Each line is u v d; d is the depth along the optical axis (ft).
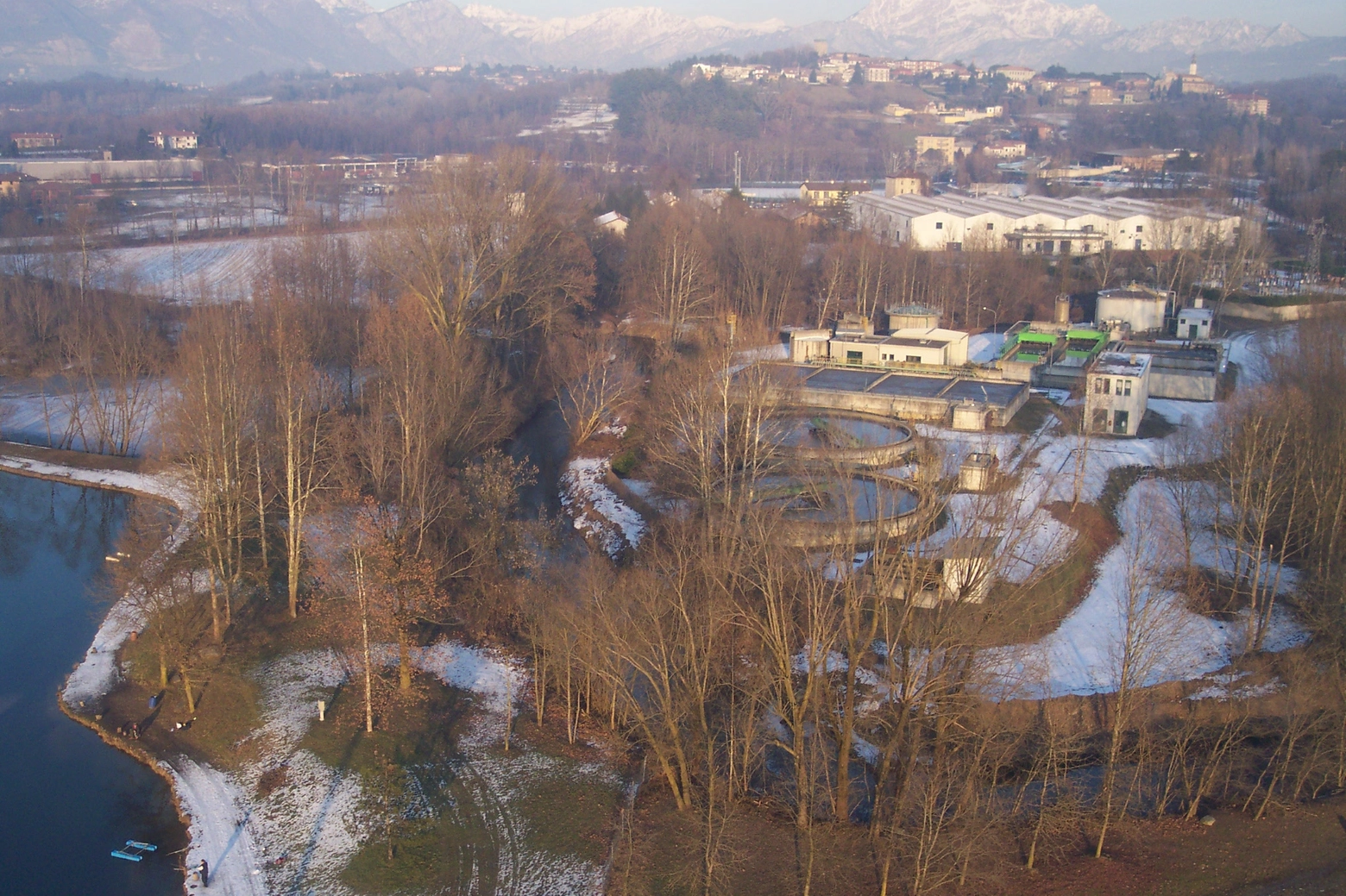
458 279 419.95
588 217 596.29
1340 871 181.78
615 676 208.85
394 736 223.92
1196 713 231.71
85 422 431.43
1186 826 194.29
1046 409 412.16
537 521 320.91
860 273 563.07
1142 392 394.32
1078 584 279.28
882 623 233.76
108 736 232.32
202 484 273.95
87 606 293.43
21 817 206.39
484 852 192.24
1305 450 288.51
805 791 189.47
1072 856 186.09
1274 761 214.90
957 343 453.99
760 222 618.03
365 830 198.29
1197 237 633.61
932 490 198.18
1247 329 550.77
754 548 222.89
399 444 319.27
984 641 204.85
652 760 215.10
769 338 482.69
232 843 197.57
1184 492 309.42
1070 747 206.90
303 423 321.11
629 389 416.67
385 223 533.96
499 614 272.31
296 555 273.33
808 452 312.29
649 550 287.69
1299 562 289.94
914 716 196.03
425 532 281.95
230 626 266.57
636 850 188.34
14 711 242.17
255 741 226.58
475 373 386.11
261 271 570.46
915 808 191.42
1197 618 270.67
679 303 489.67
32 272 555.28
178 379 331.36
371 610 231.30
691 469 321.11
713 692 217.77
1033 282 581.12
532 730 227.20
